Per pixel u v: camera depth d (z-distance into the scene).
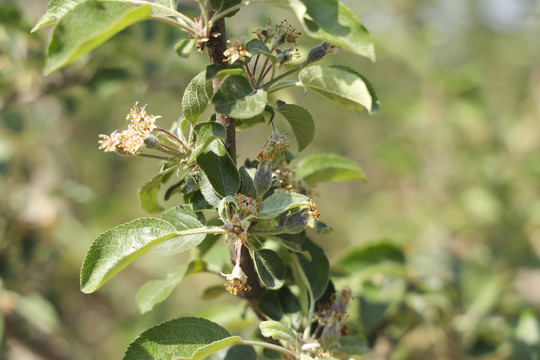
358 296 3.07
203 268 2.15
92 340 6.01
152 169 7.17
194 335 1.77
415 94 6.29
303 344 1.81
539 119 5.66
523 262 4.71
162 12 1.80
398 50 5.94
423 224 5.61
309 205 1.64
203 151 1.69
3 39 4.00
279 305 1.98
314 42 6.18
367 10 6.70
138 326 5.66
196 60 4.22
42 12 4.74
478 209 5.15
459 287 3.79
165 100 5.70
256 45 1.66
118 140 1.70
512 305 4.04
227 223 1.63
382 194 7.31
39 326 4.55
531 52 8.52
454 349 3.46
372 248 3.20
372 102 1.78
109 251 1.57
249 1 1.57
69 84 4.02
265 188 1.69
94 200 4.71
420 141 6.00
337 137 8.59
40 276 4.70
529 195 5.35
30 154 5.02
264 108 1.56
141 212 6.96
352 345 2.01
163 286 2.11
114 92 4.04
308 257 1.80
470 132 5.74
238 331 2.89
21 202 4.20
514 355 3.35
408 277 3.33
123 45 4.10
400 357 3.56
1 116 4.66
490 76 8.33
